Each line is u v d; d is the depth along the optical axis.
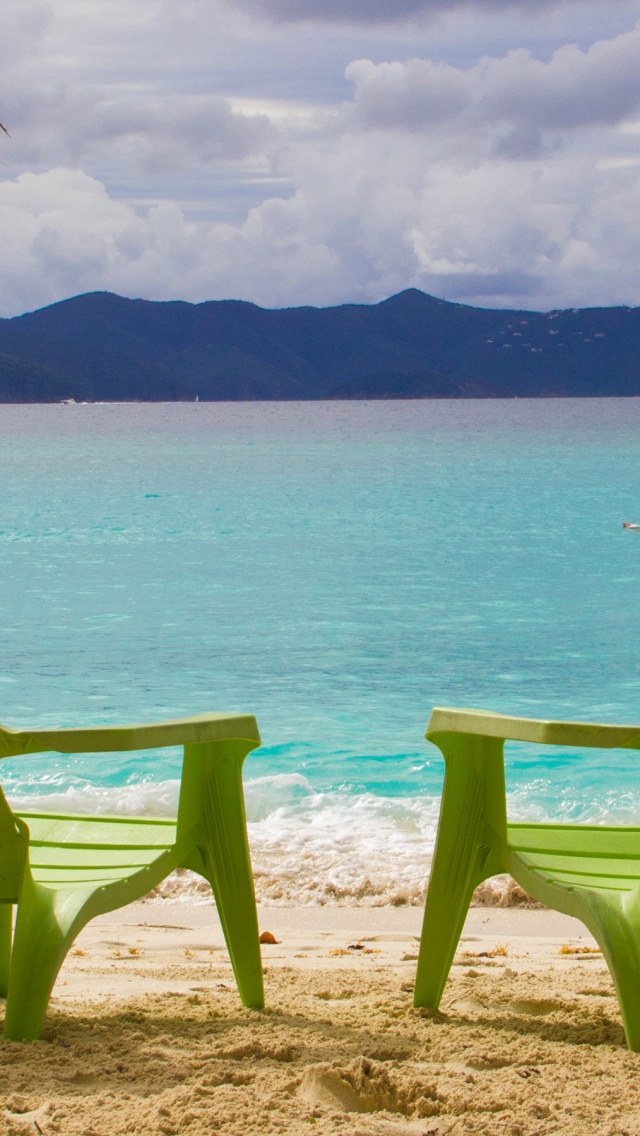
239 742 2.96
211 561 22.34
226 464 50.06
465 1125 2.14
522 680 12.15
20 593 18.48
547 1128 2.12
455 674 12.45
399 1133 2.10
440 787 8.19
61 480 41.72
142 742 2.58
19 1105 2.23
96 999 3.18
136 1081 2.39
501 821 2.99
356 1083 2.32
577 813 7.67
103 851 2.97
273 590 18.75
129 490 37.84
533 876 2.81
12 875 2.67
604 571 20.91
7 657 13.40
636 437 73.38
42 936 2.63
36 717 10.56
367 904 5.75
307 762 8.89
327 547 24.48
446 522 29.08
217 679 12.16
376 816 7.37
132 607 17.08
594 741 2.57
